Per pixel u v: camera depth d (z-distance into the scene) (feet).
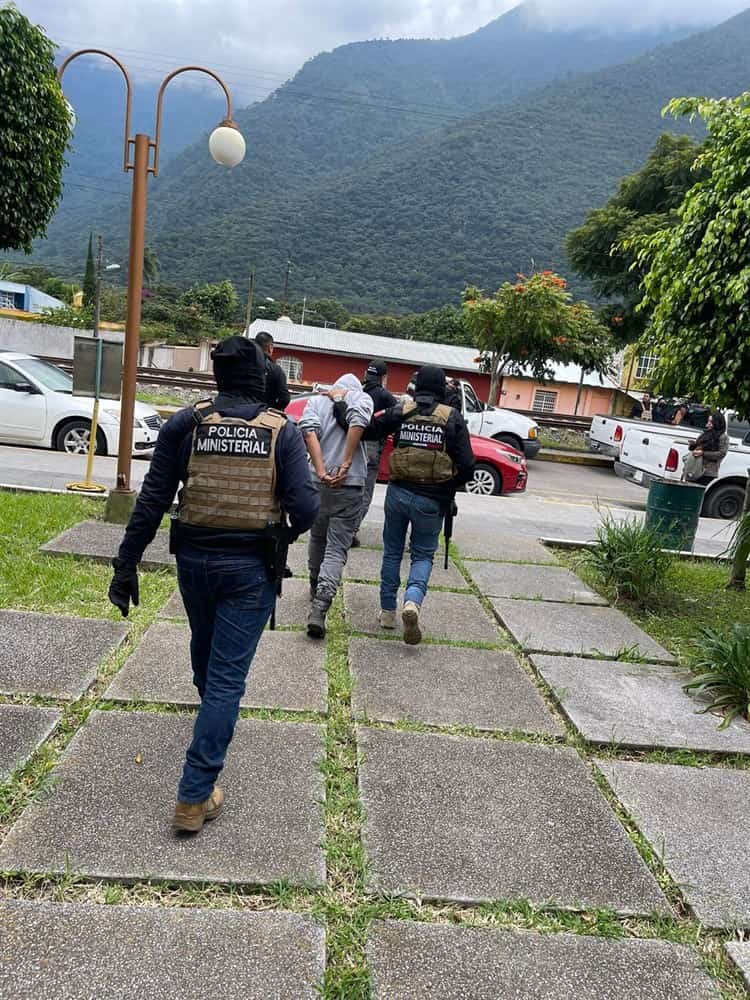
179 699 12.18
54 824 8.96
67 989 6.80
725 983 7.64
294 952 7.47
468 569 22.59
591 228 73.77
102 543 19.95
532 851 9.39
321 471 15.29
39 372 38.68
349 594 18.93
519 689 14.16
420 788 10.53
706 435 39.78
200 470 8.82
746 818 10.56
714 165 19.02
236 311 210.59
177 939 7.48
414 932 7.92
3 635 13.98
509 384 116.16
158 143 21.62
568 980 7.47
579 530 30.35
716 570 25.22
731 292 17.65
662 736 12.64
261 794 9.97
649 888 8.90
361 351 106.42
